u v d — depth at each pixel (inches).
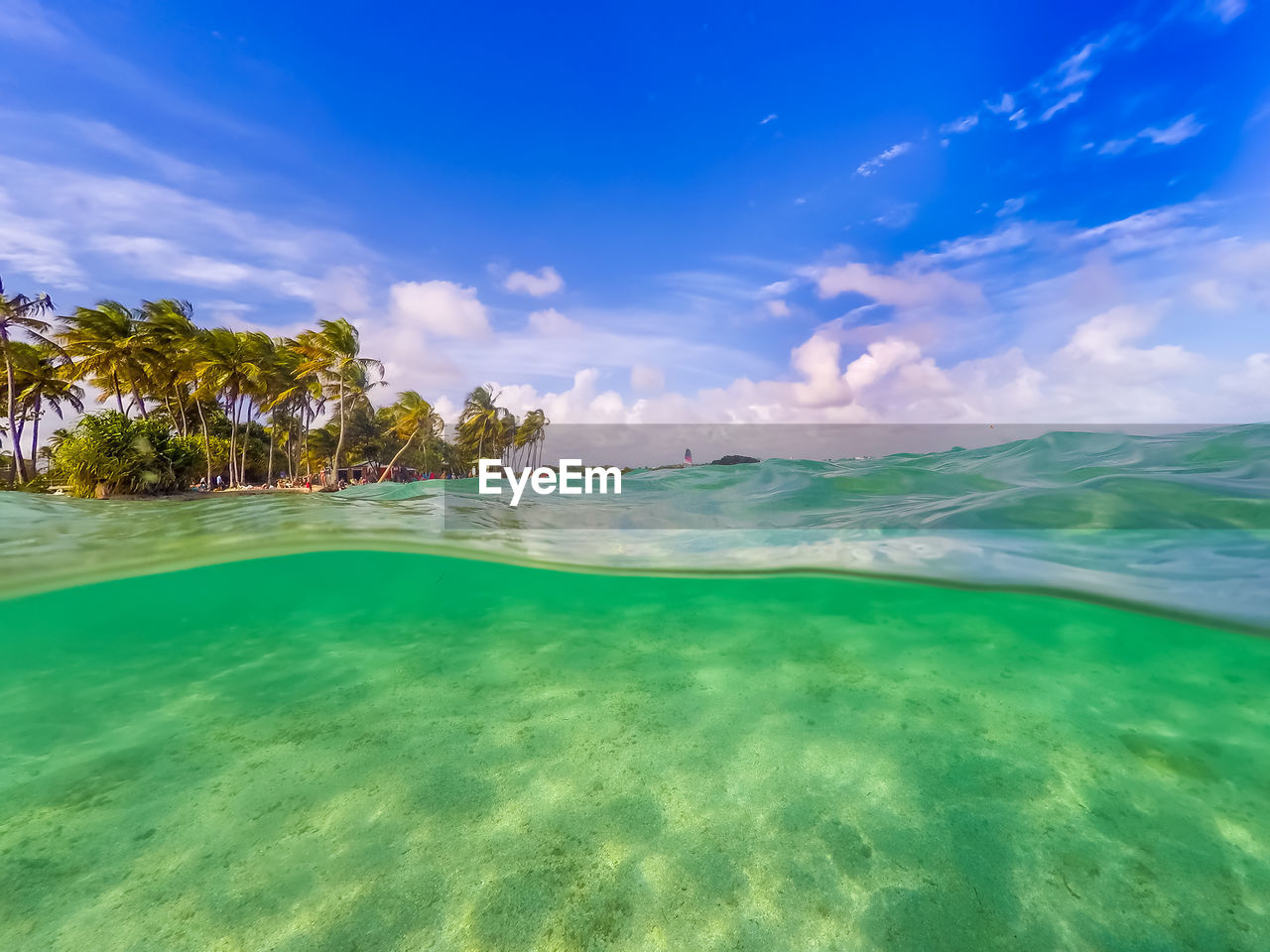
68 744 95.4
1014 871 63.5
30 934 54.9
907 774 84.6
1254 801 75.6
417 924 56.1
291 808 76.3
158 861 65.6
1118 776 82.4
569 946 53.7
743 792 80.2
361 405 1808.6
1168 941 53.8
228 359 1131.9
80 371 1064.2
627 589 201.2
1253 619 128.3
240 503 402.6
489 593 213.0
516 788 81.5
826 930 55.5
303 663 138.0
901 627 160.2
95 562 198.2
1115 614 144.0
